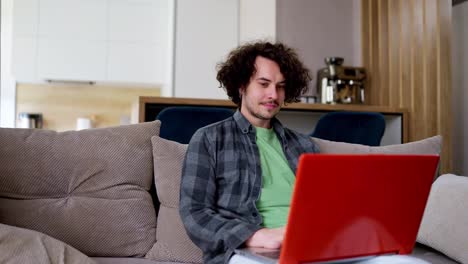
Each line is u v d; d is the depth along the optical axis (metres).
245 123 1.58
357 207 1.05
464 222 1.52
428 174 1.13
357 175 1.02
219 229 1.29
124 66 4.80
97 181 1.66
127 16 4.82
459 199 1.58
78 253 1.33
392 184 1.08
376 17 4.35
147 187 1.74
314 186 0.98
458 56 4.05
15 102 4.87
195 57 4.46
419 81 3.65
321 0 4.72
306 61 4.67
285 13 4.65
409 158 1.08
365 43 4.47
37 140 1.67
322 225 1.03
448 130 3.40
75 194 1.65
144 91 5.06
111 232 1.61
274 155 1.58
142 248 1.64
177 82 4.43
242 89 1.64
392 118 3.71
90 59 4.75
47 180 1.63
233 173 1.48
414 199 1.14
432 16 3.52
